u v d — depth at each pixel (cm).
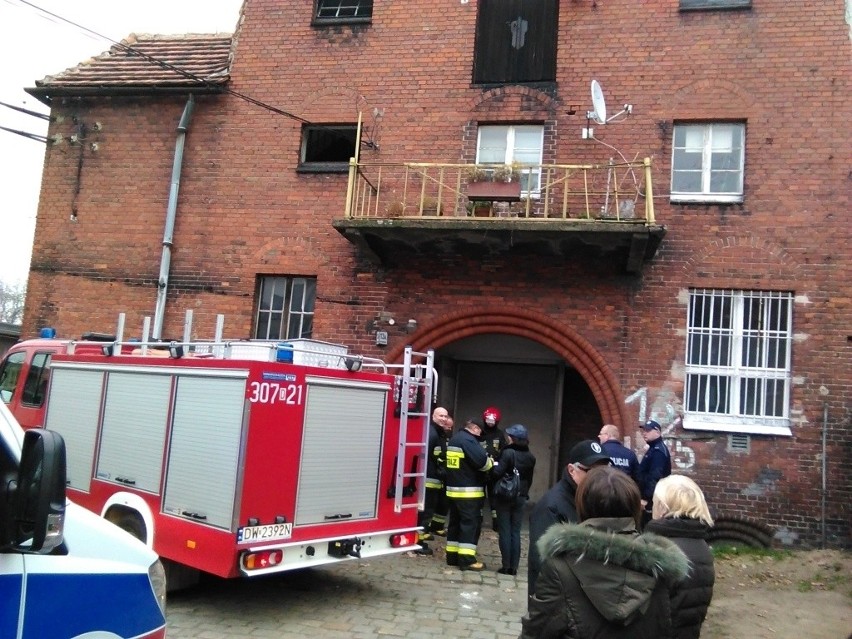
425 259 1139
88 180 1278
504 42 1173
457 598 715
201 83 1228
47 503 234
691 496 356
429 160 1163
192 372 647
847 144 1031
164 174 1250
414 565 843
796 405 1002
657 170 1083
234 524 579
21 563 262
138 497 666
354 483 677
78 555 294
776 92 1062
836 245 1019
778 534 980
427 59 1187
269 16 1255
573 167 1010
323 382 653
